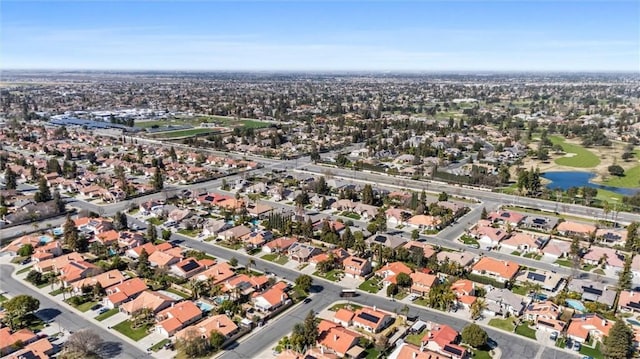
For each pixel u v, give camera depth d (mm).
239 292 117062
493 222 172000
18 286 124062
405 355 90250
